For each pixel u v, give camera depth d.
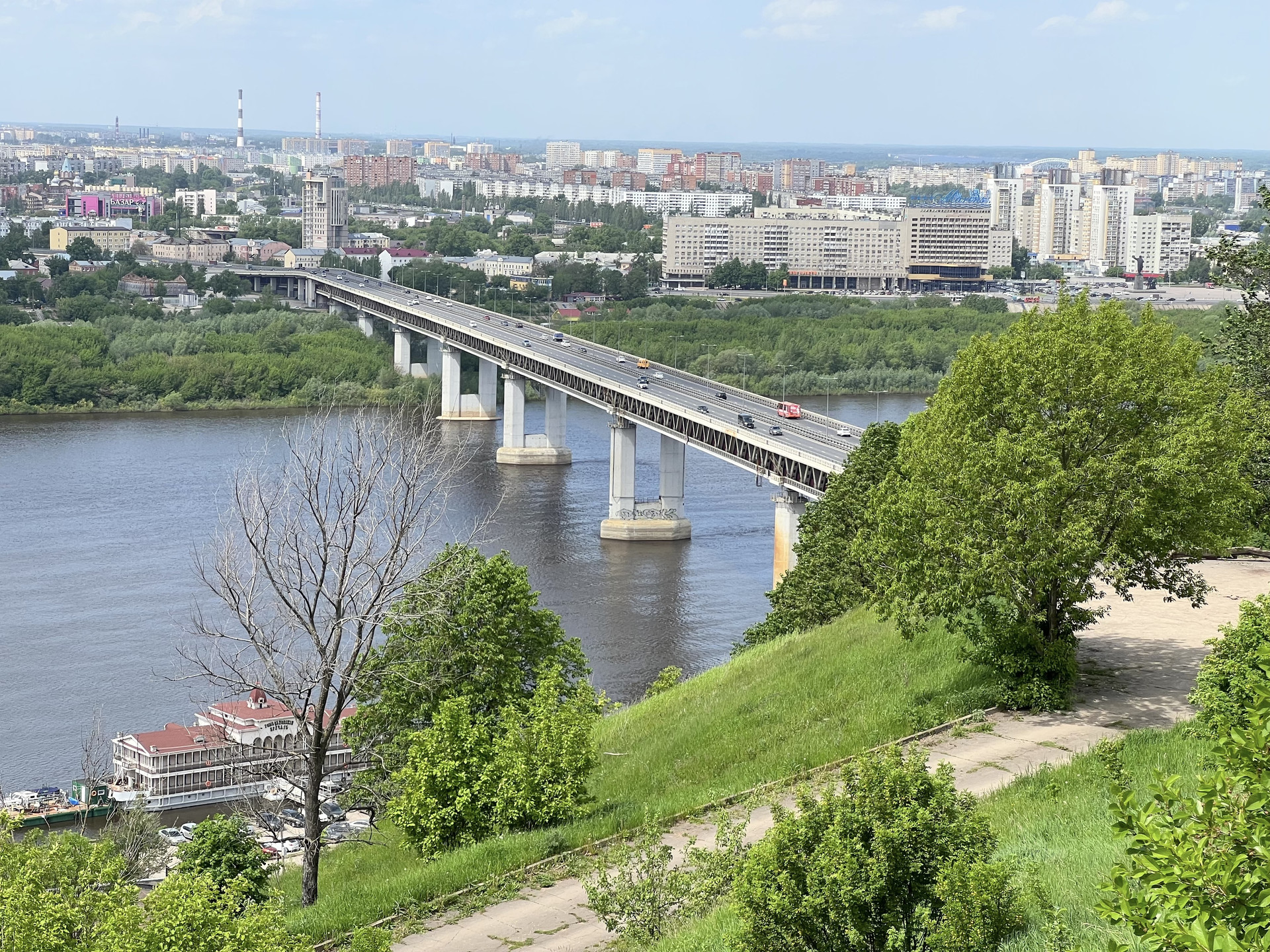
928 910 33.84
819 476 169.00
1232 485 64.06
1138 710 63.44
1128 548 63.75
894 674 72.44
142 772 104.75
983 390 67.31
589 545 195.75
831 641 82.44
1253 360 90.12
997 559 62.72
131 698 123.19
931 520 66.19
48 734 115.50
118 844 78.56
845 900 34.78
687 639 147.75
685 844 55.44
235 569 62.28
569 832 58.41
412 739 64.75
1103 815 47.53
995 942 34.12
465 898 53.31
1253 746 24.69
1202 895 23.44
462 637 74.50
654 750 70.75
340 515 61.69
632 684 131.88
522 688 75.50
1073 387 64.75
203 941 44.03
